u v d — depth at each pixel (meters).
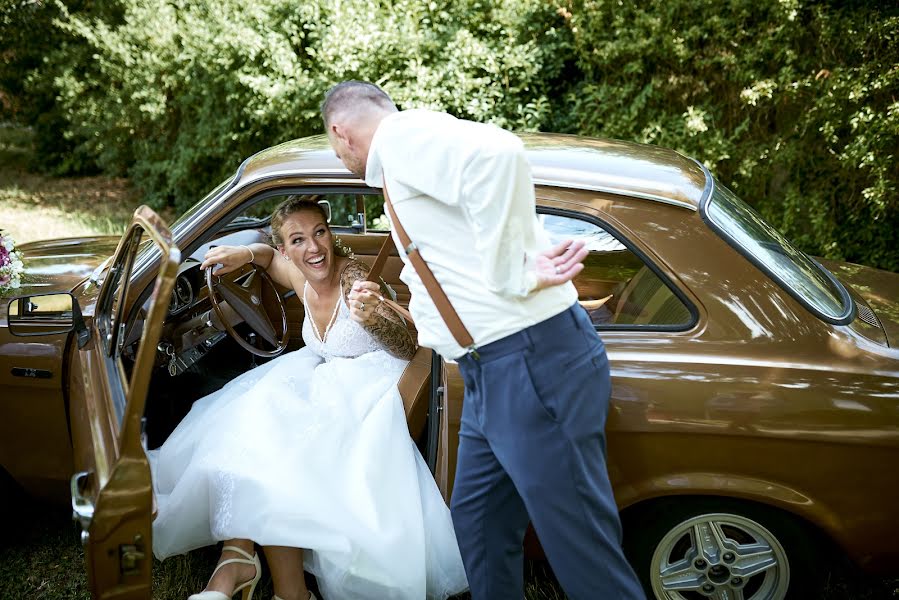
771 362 2.18
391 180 1.87
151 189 8.28
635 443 2.22
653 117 5.58
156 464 2.57
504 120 5.97
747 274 2.25
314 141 2.74
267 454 2.33
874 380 2.16
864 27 4.73
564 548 1.98
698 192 2.39
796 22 4.92
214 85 6.85
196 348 2.96
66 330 2.58
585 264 2.32
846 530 2.22
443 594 2.45
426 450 2.76
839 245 5.27
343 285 2.60
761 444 2.17
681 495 2.31
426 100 5.83
